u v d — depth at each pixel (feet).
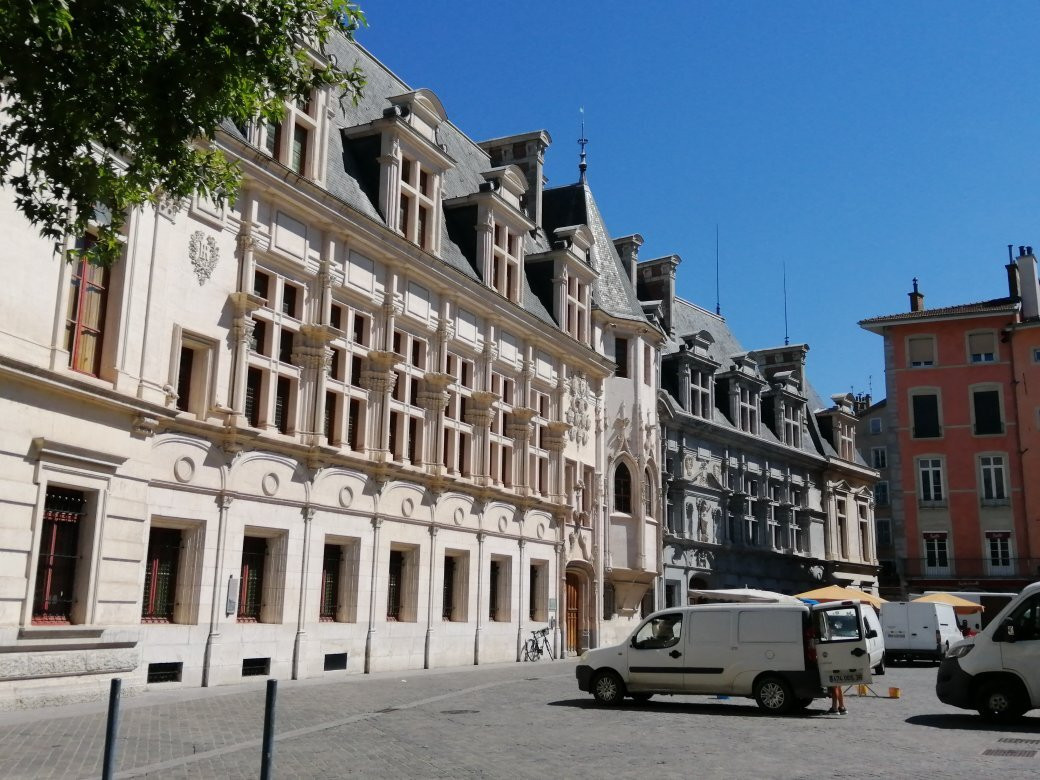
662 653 63.87
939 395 187.42
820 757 42.80
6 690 53.16
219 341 73.56
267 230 78.95
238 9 36.86
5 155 37.32
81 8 33.96
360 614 86.63
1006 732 51.90
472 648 103.30
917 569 183.01
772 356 208.95
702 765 40.42
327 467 83.51
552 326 122.01
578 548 128.98
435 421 98.73
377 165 96.12
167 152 38.09
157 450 67.46
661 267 174.60
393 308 92.89
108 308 63.26
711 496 164.04
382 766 38.91
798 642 60.95
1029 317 187.62
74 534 59.93
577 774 38.04
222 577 72.28
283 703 60.23
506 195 119.85
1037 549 176.65
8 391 54.03
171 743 43.55
